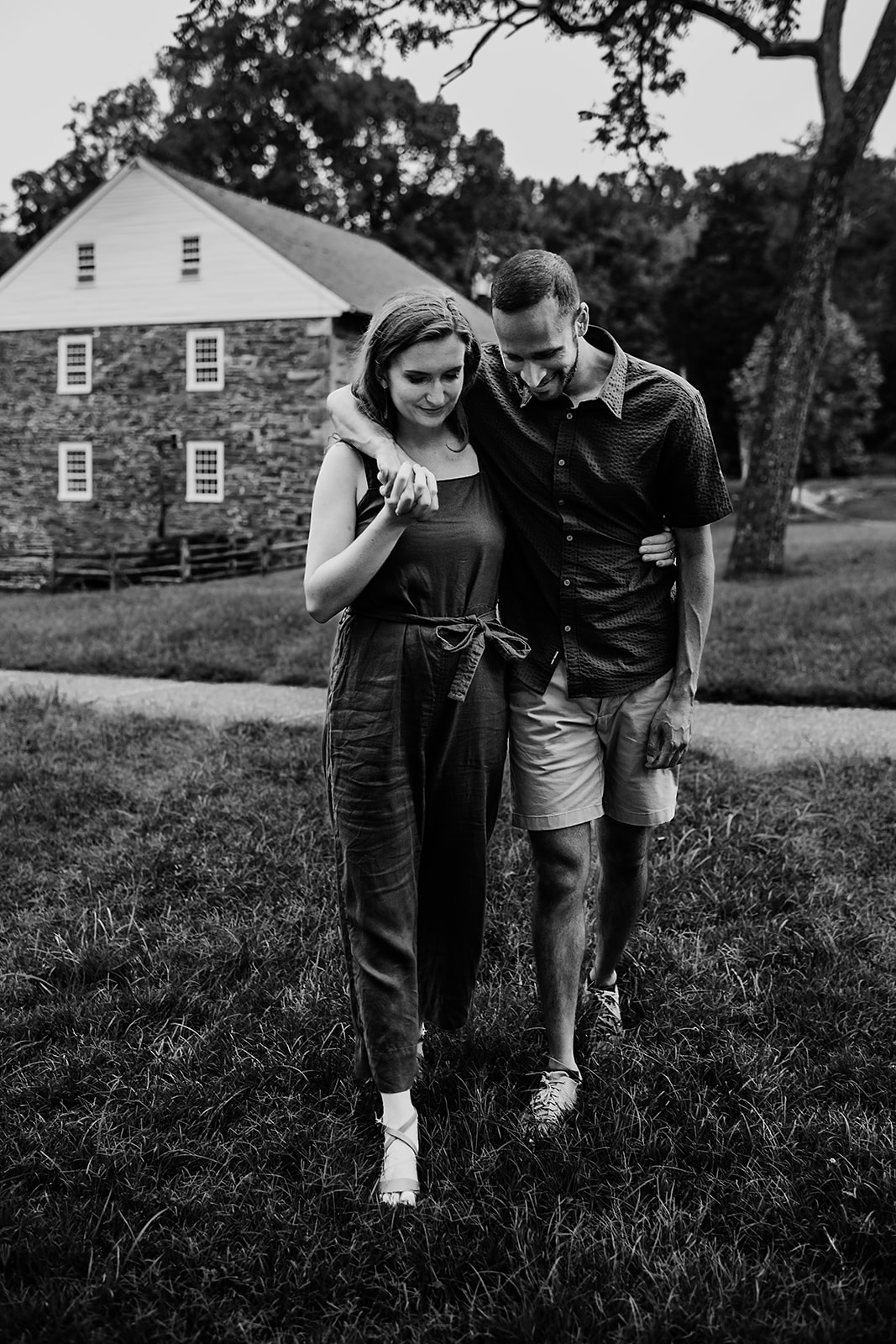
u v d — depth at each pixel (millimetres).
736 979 3041
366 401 2168
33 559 25641
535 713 2453
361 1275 1985
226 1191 2213
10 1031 2865
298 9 14055
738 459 51531
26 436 26797
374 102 38312
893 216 56750
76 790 4812
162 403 25375
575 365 2291
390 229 41656
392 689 2189
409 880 2268
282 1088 2580
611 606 2418
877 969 3096
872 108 13156
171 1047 2742
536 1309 1863
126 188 25016
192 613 10797
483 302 45969
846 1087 2518
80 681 8000
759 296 51781
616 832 2652
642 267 54938
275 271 23828
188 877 3842
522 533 2400
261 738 5633
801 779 4789
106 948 3291
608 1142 2338
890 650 7461
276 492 24531
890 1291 1922
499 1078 2629
